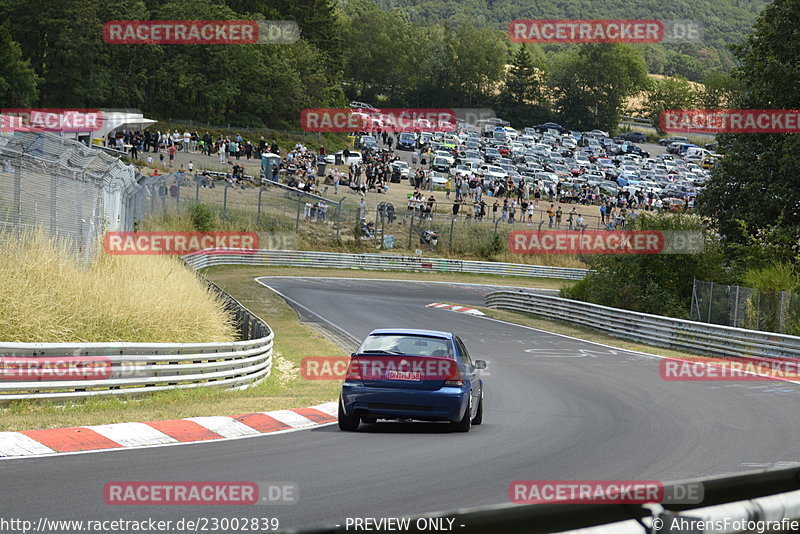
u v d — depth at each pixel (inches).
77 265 2645.2
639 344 4306.1
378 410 1737.2
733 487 481.7
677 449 1631.4
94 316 2369.6
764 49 5900.6
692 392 2608.3
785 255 4965.6
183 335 2647.6
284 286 6323.8
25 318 2137.1
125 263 3002.0
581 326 5059.1
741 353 3644.2
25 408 1754.4
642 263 5034.5
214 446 1481.3
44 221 2684.5
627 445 1656.0
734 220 5728.3
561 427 1900.8
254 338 3132.4
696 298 4281.5
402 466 1328.7
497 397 2466.8
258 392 2454.5
